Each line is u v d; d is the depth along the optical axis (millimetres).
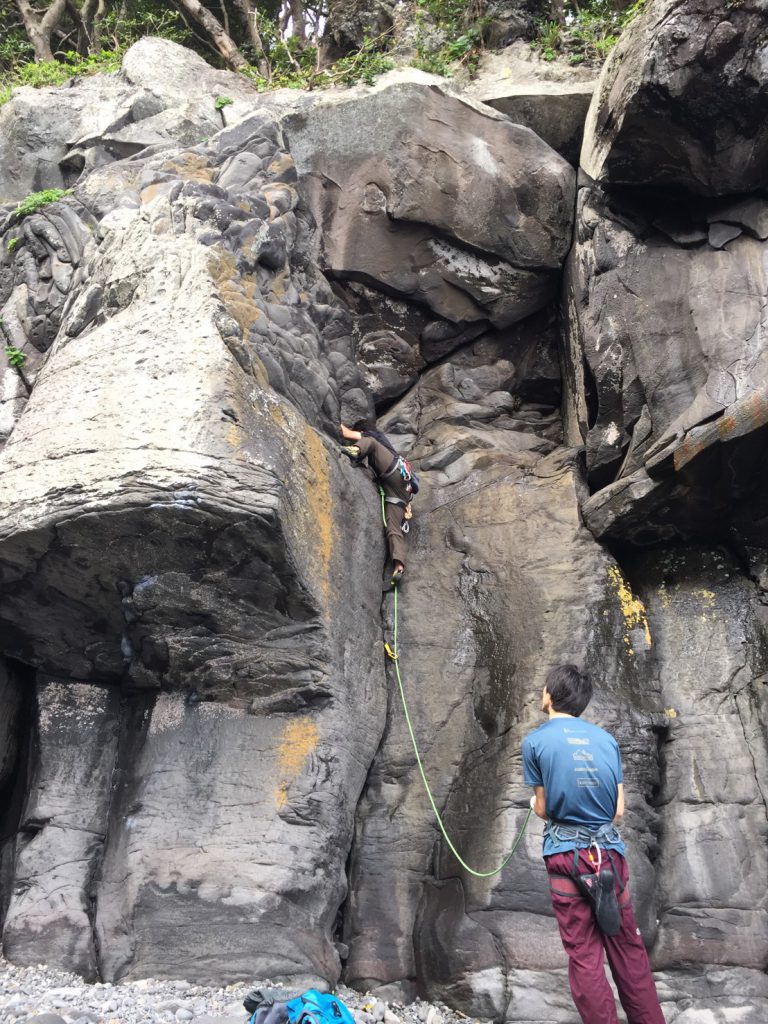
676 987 5453
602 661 6367
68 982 5207
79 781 6020
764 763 6074
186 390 5523
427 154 7648
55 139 8453
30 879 5695
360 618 6492
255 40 12016
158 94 8500
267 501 5359
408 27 9750
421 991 5605
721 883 5695
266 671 5887
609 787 4238
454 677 6566
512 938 5461
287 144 7762
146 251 6223
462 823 6000
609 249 7102
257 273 6691
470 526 7141
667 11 6117
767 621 6555
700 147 6469
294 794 5730
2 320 7156
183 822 5621
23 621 5902
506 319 8031
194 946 5270
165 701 6008
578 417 7504
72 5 12719
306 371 6660
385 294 7871
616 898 4078
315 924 5527
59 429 5562
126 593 5645
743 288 6578
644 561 6988
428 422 7863
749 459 6188
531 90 8227
